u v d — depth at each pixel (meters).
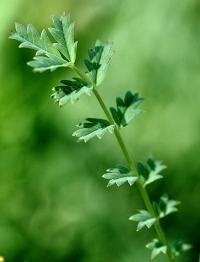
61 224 1.15
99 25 1.25
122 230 1.15
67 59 0.33
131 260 1.13
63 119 1.19
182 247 0.35
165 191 1.16
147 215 0.34
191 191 1.15
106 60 0.33
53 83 1.21
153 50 1.18
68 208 1.17
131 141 1.17
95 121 0.33
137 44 1.19
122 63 1.19
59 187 1.17
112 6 1.24
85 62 0.33
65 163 1.18
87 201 1.17
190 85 1.17
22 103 1.20
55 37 0.33
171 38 1.18
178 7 1.20
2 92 1.21
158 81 1.18
